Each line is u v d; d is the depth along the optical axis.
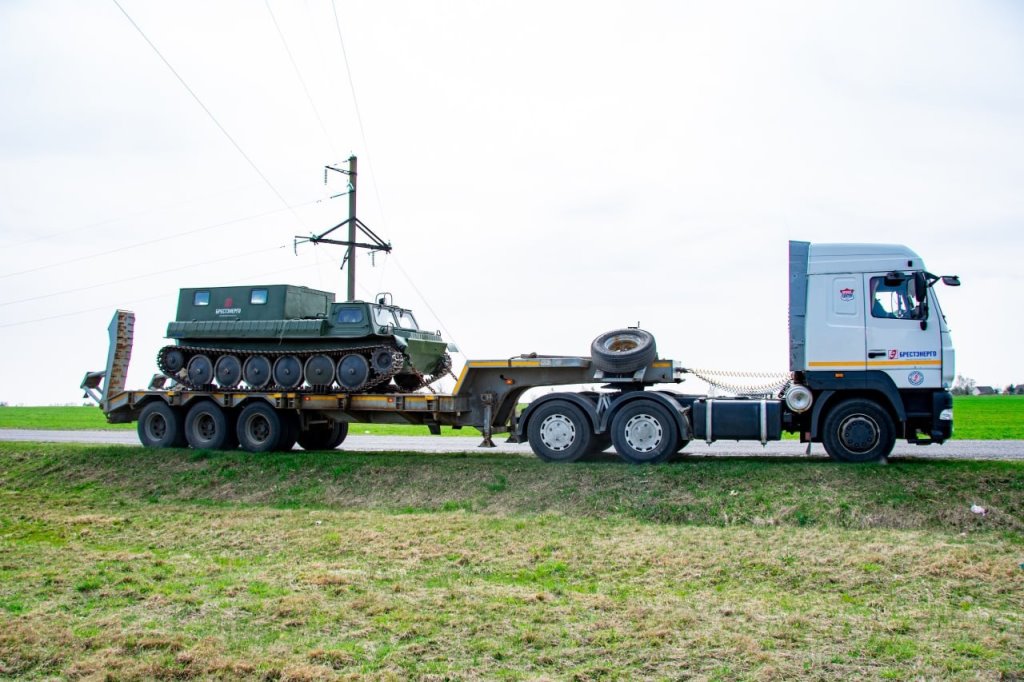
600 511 12.85
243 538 11.97
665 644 7.28
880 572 9.31
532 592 8.87
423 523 12.36
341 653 7.05
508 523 12.18
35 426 32.94
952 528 11.19
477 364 16.28
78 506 15.38
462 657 7.06
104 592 8.98
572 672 6.70
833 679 6.50
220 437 18.86
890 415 14.07
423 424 17.72
